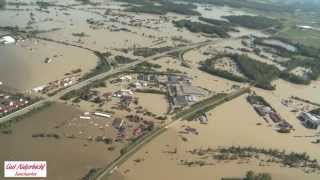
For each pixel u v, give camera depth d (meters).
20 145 171.88
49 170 157.38
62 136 182.12
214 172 166.88
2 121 187.62
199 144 188.38
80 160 165.75
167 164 169.62
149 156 174.12
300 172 174.50
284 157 185.00
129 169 163.38
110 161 167.00
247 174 163.50
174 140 189.12
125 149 174.62
